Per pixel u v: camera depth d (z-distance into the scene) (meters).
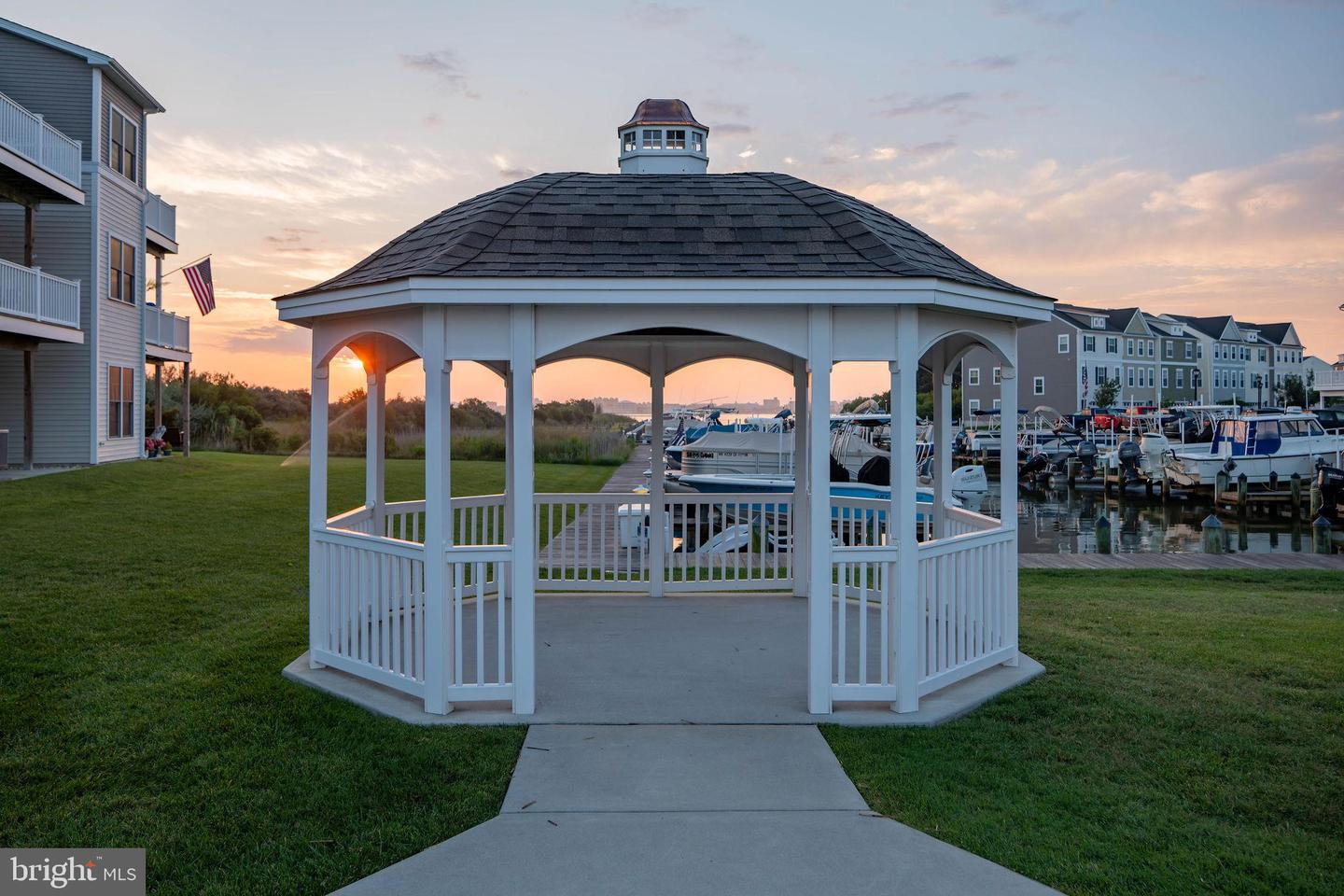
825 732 5.11
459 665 5.43
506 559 5.35
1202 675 6.26
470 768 4.56
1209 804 4.19
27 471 18.42
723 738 5.00
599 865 3.63
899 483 5.34
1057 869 3.59
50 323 17.80
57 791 4.28
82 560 10.86
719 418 42.00
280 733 5.04
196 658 6.60
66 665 6.37
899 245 5.77
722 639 7.07
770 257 5.38
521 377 5.26
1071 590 10.70
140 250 23.08
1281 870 3.59
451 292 5.07
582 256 5.38
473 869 3.60
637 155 8.76
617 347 8.60
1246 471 28.91
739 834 3.89
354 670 5.87
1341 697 5.73
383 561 5.67
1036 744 4.93
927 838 3.85
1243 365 71.69
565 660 6.49
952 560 5.81
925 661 5.58
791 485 18.97
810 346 5.27
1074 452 36.91
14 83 20.31
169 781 4.41
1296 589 11.16
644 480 26.28
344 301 5.57
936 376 7.40
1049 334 59.62
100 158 20.83
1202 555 14.42
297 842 3.83
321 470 6.24
